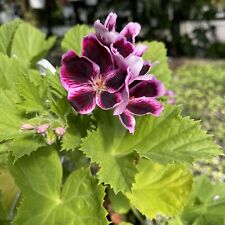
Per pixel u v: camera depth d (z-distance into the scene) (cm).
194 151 16
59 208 16
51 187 17
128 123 15
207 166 34
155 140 16
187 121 16
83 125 16
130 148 17
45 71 18
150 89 15
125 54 15
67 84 15
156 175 18
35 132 16
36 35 22
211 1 86
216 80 59
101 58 15
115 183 15
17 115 17
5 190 19
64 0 86
